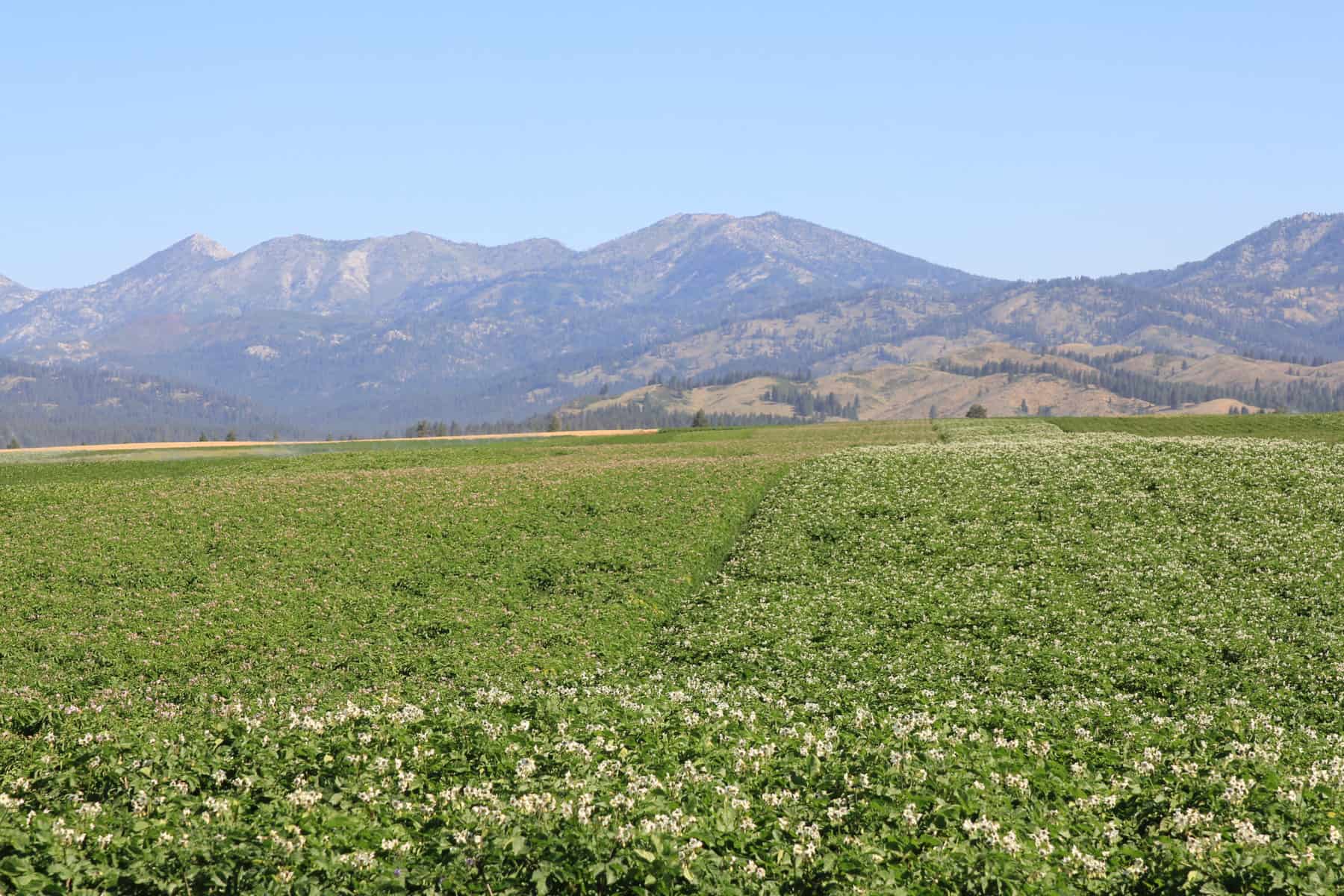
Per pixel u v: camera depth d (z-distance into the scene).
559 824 14.30
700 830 13.91
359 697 29.61
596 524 50.66
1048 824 15.30
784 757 18.47
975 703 27.66
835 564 43.50
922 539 46.25
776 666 32.41
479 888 12.80
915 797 15.58
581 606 39.81
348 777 17.27
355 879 12.95
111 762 17.86
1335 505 47.12
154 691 31.47
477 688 30.27
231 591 41.44
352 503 55.00
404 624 37.72
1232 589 37.91
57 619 38.28
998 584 39.78
